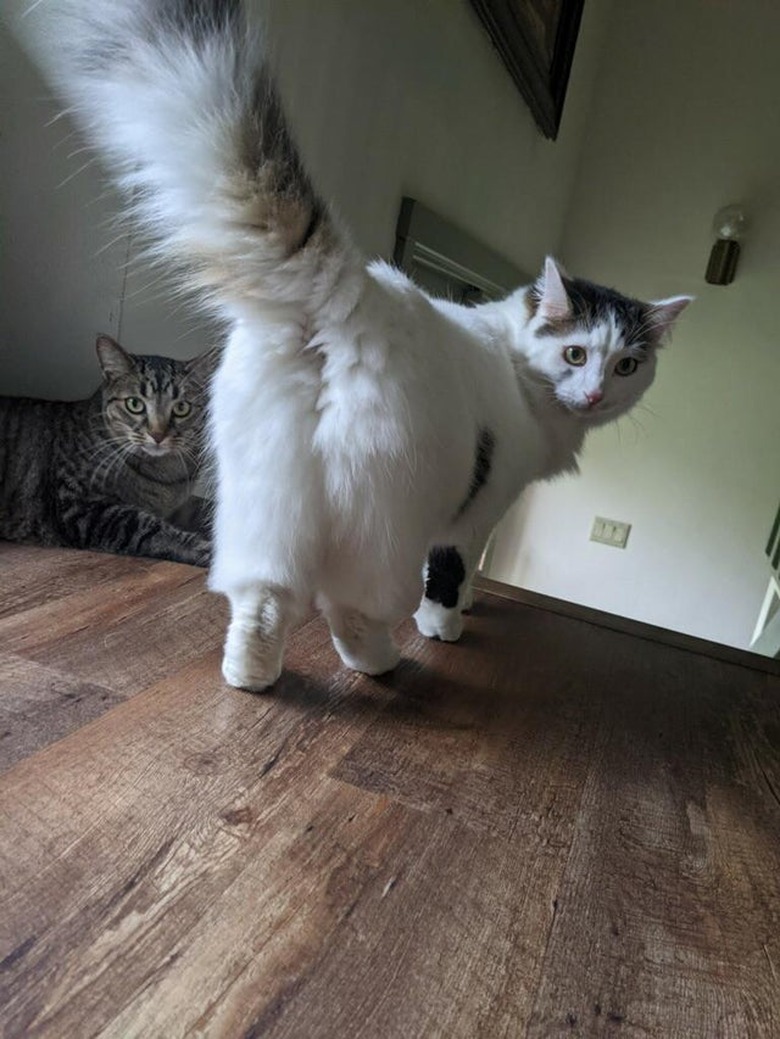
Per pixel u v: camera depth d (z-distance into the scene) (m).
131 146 0.77
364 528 0.88
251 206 0.77
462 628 1.33
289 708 0.95
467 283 2.60
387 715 0.99
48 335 1.36
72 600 1.12
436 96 2.02
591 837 0.82
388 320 0.86
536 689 1.18
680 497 3.42
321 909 0.63
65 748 0.77
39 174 1.24
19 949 0.54
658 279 3.36
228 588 0.92
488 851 0.76
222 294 0.83
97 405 1.37
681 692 1.29
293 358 0.84
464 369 1.01
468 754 0.94
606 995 0.61
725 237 3.16
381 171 1.84
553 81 2.76
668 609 3.53
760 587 3.38
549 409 1.30
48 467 1.34
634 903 0.72
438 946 0.62
